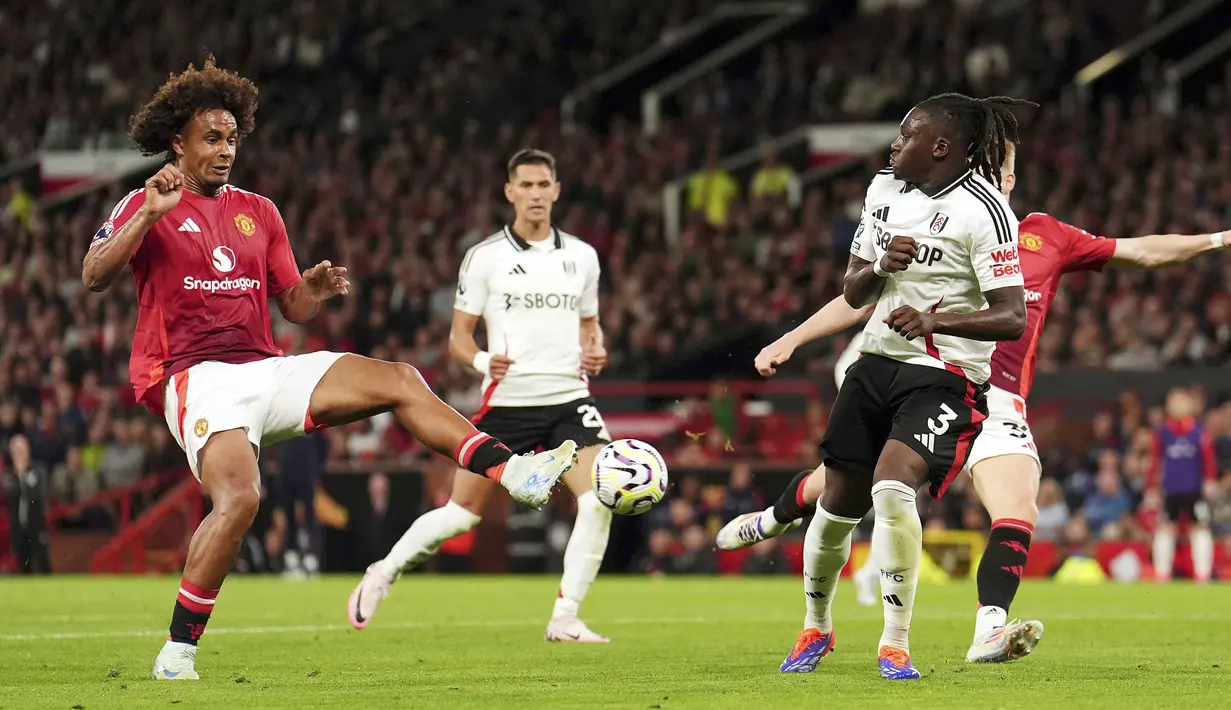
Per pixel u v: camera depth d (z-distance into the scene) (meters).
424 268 41.56
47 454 33.41
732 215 44.59
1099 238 12.32
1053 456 31.36
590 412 15.17
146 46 54.84
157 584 25.12
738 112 53.19
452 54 55.59
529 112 53.84
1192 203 39.69
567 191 46.03
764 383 33.41
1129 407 30.86
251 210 10.54
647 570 30.72
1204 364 33.53
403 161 48.62
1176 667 10.59
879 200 9.74
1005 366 11.87
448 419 9.67
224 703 8.33
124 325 40.09
